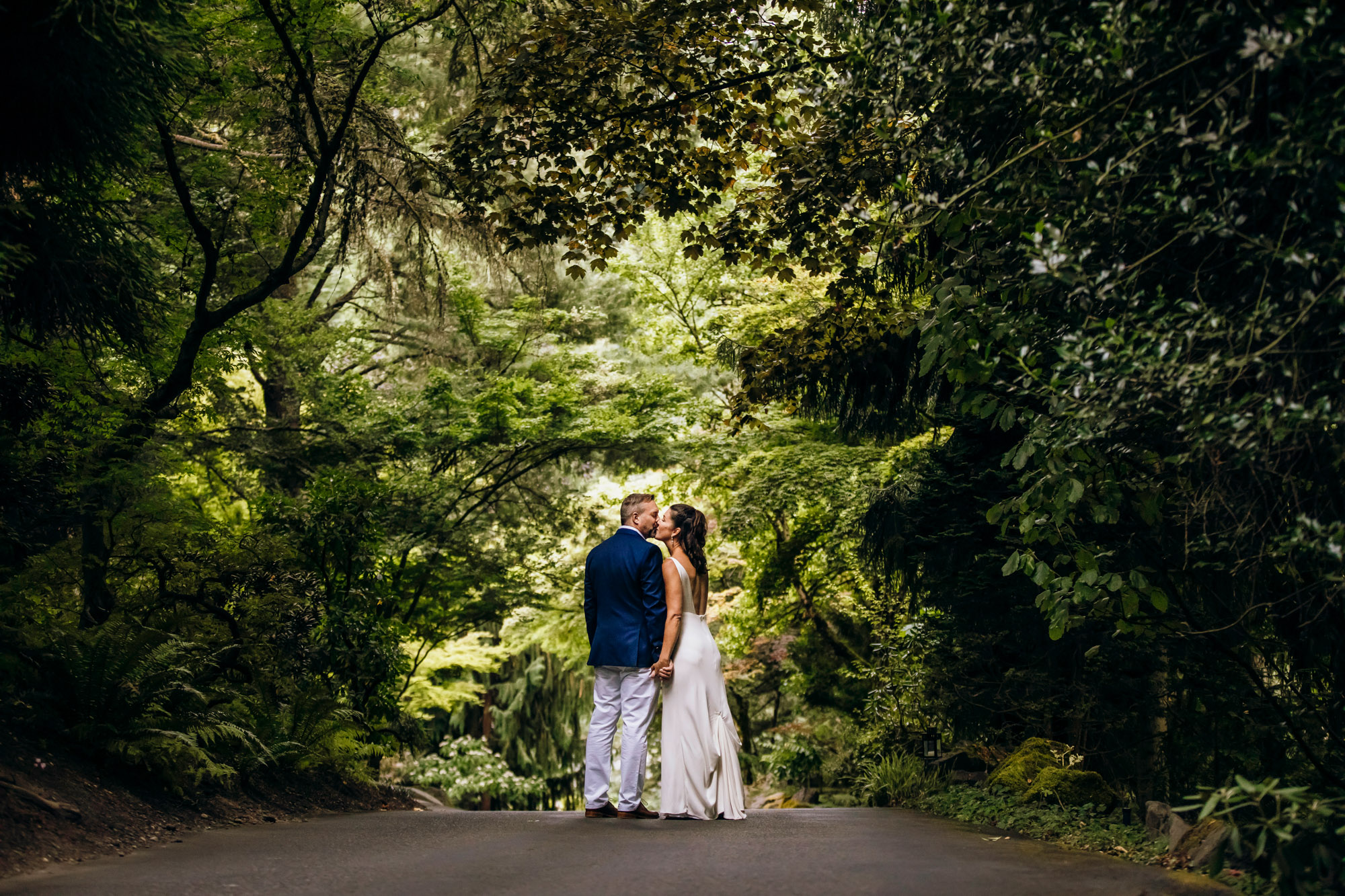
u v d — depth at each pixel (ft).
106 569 28.63
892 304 33.32
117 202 28.30
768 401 35.70
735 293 59.41
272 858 15.64
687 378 65.41
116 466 29.63
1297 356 12.48
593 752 21.56
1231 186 13.50
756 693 69.26
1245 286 14.15
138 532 30.27
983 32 15.70
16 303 24.34
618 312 71.51
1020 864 14.80
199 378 44.45
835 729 60.49
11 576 25.38
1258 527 14.82
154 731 20.53
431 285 60.29
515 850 16.34
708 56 29.30
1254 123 13.24
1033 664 29.78
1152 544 21.67
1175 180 12.70
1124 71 13.21
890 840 17.51
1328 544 12.17
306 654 30.68
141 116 21.61
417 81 47.39
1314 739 23.58
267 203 40.04
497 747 88.94
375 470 52.49
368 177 42.78
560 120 29.55
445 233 49.85
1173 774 31.42
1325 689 20.77
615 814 22.21
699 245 32.48
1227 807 12.33
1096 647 19.97
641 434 55.77
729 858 15.20
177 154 39.70
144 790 20.43
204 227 33.30
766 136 30.94
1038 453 16.33
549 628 72.59
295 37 34.17
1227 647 22.24
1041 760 24.59
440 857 15.64
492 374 58.85
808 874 13.87
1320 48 11.21
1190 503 16.22
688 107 29.89
